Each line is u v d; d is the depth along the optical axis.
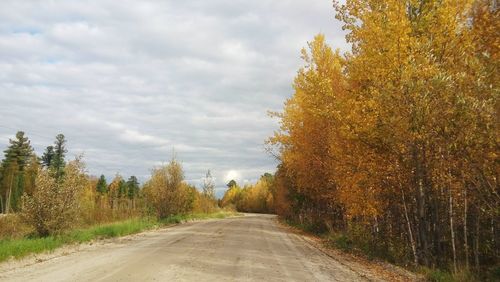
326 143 22.86
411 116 12.45
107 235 22.31
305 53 23.17
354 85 16.30
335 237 22.19
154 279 9.57
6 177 67.56
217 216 61.66
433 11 13.64
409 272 12.78
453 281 11.41
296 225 38.72
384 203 15.82
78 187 20.47
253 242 19.97
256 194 110.62
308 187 26.84
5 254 13.63
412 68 12.65
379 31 13.67
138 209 40.91
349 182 16.33
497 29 10.26
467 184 12.85
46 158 83.31
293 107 26.44
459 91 11.34
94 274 10.23
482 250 14.66
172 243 18.58
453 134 11.65
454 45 13.23
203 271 10.91
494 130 10.40
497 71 10.29
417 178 14.04
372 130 13.58
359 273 11.97
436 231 14.46
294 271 11.60
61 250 16.03
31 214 19.39
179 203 41.41
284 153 28.41
